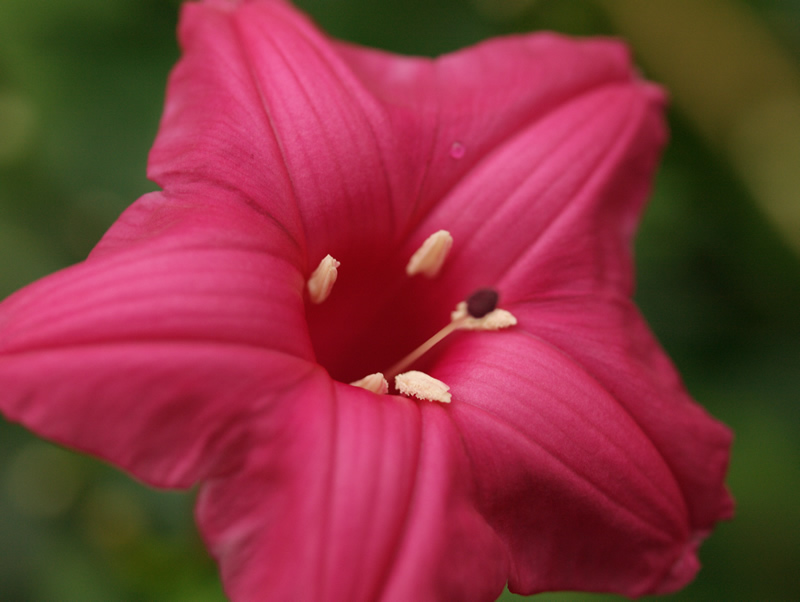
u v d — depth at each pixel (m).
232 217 0.14
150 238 0.14
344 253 0.15
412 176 0.16
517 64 0.16
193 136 0.15
